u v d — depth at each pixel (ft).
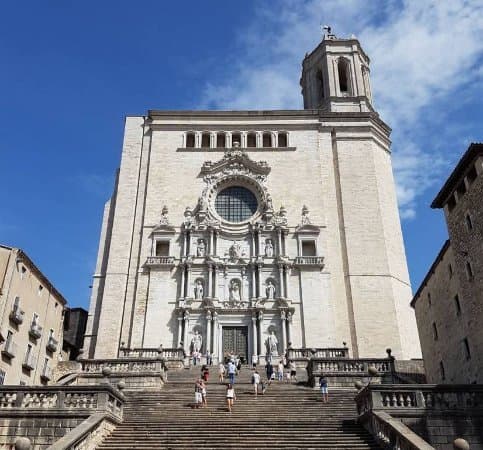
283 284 156.56
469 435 67.00
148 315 154.10
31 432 67.51
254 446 61.41
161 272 160.15
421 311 134.21
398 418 67.10
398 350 151.84
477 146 94.58
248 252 164.04
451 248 109.81
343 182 177.78
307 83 212.43
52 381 138.31
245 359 148.97
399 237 175.42
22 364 127.95
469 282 99.40
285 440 63.67
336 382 100.42
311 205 171.94
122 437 65.10
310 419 73.05
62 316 157.48
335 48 208.64
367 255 165.48
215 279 157.48
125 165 180.24
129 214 171.63
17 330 125.90
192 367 128.16
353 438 64.54
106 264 168.25
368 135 185.98
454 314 109.19
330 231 170.19
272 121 186.91
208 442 63.05
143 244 165.37
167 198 173.17
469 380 101.91
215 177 175.73
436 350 122.01
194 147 181.78
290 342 147.13
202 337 150.71
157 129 185.47
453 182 104.47
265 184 174.91
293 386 101.04
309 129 185.26
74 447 56.08
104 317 156.04
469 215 99.14
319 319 152.76
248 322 153.28
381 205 174.91
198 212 168.66
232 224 168.14
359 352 151.64
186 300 154.10
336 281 162.40
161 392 90.68
